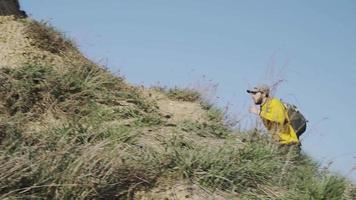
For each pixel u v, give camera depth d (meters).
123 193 7.61
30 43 11.77
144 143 9.06
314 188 8.54
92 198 7.24
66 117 9.88
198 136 10.35
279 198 8.28
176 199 7.80
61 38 12.40
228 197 8.08
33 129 8.74
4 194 6.62
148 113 10.98
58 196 6.94
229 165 8.62
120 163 7.83
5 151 7.32
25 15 14.07
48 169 7.18
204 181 8.22
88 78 11.13
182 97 12.75
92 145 8.22
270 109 10.62
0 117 9.09
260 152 9.38
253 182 8.57
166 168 8.34
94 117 10.03
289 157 9.49
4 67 10.48
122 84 11.84
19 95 9.86
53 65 11.16
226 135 10.66
